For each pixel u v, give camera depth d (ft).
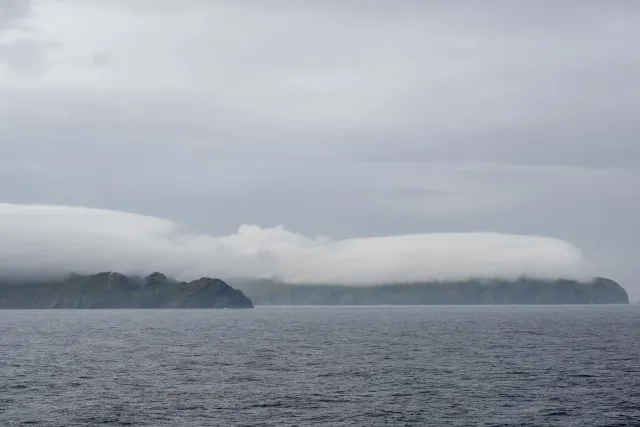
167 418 187.01
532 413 193.16
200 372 282.56
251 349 398.83
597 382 248.73
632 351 370.32
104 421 183.11
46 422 181.68
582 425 178.50
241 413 193.77
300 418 187.32
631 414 191.83
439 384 245.04
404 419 185.88
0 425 177.88
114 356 352.69
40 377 263.70
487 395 221.66
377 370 287.48
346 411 196.54
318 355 357.61
